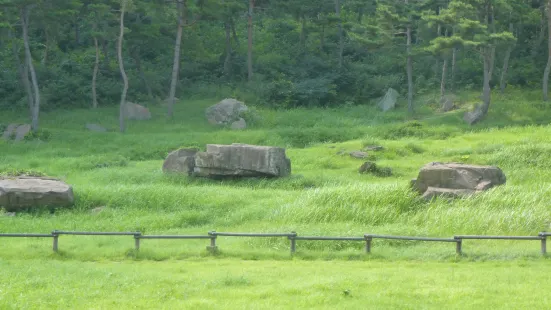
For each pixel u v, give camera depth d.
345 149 38.91
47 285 14.09
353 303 12.34
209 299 12.83
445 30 57.22
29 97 46.88
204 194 26.61
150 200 25.91
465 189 23.86
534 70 56.69
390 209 22.83
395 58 60.34
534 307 12.02
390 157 37.06
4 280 14.57
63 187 25.53
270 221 22.92
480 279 14.20
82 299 12.96
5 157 38.31
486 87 47.50
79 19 66.62
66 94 53.03
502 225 20.28
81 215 24.66
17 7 44.09
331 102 54.69
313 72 58.28
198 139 43.34
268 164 30.78
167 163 32.47
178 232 21.89
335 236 18.92
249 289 13.67
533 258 16.78
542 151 33.22
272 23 69.00
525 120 47.06
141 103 54.12
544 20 58.56
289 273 15.33
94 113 50.84
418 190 24.50
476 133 43.66
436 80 56.53
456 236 17.16
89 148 41.25
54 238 18.34
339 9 64.50
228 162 30.84
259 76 57.62
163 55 63.12
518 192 23.52
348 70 58.66
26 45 44.47
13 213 24.88
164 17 53.47
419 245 18.59
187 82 58.88
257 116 49.56
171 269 16.08
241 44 65.50
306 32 65.56
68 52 62.78
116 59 61.53
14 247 18.86
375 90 55.53
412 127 44.94
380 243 18.88
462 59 60.19
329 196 23.78
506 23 58.50
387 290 13.21
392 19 49.00
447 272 15.15
